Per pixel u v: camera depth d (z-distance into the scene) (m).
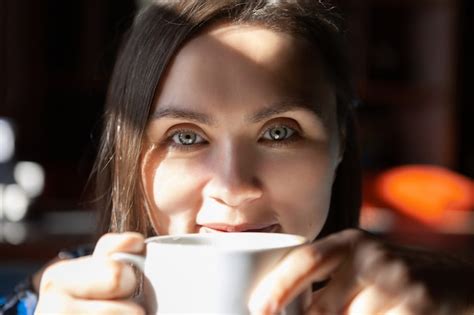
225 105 0.52
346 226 0.68
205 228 0.52
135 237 0.40
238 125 0.52
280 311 0.37
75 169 1.53
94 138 0.74
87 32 1.67
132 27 0.65
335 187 0.68
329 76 0.59
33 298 0.70
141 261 0.39
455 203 1.36
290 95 0.53
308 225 0.54
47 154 1.67
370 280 0.40
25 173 1.38
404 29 1.81
